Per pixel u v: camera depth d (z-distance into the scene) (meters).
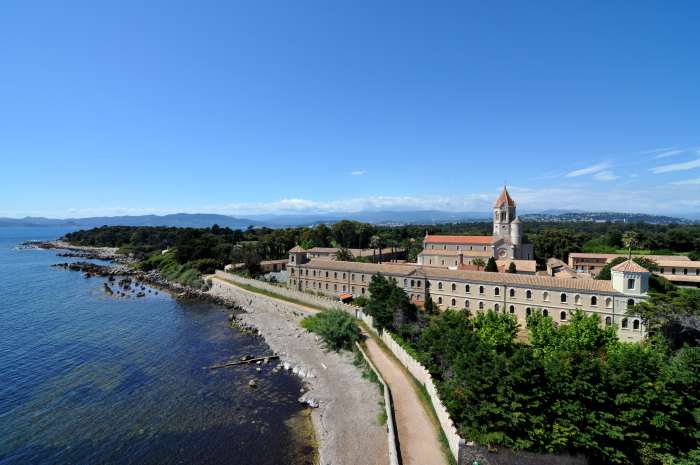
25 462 41.19
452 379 46.38
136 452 43.22
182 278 146.88
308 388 58.22
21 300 116.12
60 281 149.62
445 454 37.62
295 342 77.62
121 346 76.00
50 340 78.94
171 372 63.91
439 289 89.94
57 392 56.44
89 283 145.62
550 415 38.44
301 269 117.31
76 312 102.88
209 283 135.62
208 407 52.75
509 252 125.00
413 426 42.78
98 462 41.50
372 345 70.75
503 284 80.56
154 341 79.38
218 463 41.59
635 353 41.22
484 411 38.22
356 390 55.50
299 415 50.81
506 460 36.34
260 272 144.75
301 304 103.62
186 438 45.81
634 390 37.78
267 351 73.69
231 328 89.00
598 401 37.78
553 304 75.06
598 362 40.00
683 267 107.25
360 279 102.12
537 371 39.56
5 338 79.94
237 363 67.50
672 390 38.62
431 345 58.41
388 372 58.38
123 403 53.53
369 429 45.41
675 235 157.25
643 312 62.78
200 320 95.81
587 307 71.50
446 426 39.84
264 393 56.78
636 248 157.50
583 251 153.88
